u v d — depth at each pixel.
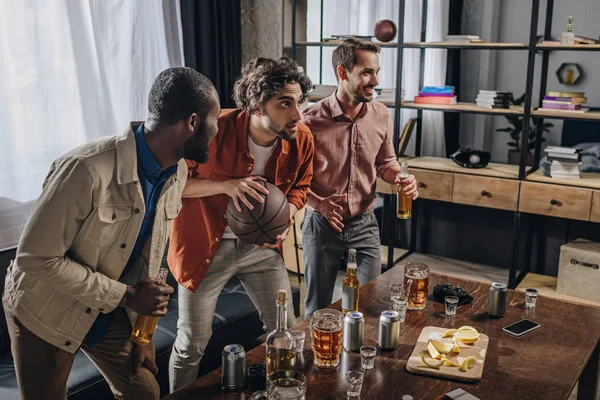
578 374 1.87
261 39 4.69
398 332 2.01
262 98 2.16
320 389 1.78
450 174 4.13
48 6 3.37
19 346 1.88
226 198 2.33
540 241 4.33
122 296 1.79
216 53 4.39
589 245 3.86
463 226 4.63
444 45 4.00
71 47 3.49
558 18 4.37
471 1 4.61
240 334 3.02
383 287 2.56
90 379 2.39
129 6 3.84
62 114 3.50
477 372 1.84
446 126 4.71
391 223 4.32
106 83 3.70
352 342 1.99
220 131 2.33
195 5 4.24
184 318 2.42
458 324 2.21
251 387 1.80
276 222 2.22
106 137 1.83
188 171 2.37
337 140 2.96
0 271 2.75
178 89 1.71
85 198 1.70
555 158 3.88
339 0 4.81
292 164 2.49
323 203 2.77
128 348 2.04
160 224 1.98
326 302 3.11
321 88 4.39
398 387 1.79
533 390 1.77
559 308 2.37
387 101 4.34
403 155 4.68
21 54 3.28
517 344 2.06
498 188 3.98
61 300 1.83
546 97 3.93
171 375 2.48
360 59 2.78
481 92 4.09
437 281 2.64
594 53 4.26
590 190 3.70
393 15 4.82
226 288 3.29
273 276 2.50
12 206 3.28
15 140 3.29
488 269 4.49
